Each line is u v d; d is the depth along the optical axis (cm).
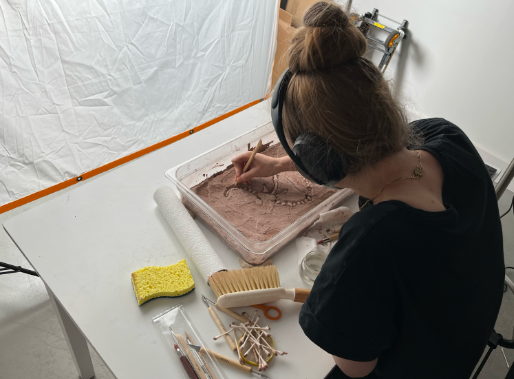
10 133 161
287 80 62
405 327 63
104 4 154
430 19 190
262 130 122
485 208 67
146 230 102
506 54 172
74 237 98
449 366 68
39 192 184
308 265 95
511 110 182
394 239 56
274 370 77
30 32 143
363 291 58
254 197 110
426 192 59
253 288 87
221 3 192
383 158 60
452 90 199
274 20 221
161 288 87
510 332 164
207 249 93
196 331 83
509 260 189
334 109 54
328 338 62
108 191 110
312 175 63
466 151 69
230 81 228
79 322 83
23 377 143
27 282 170
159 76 193
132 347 79
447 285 59
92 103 177
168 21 178
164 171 117
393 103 57
